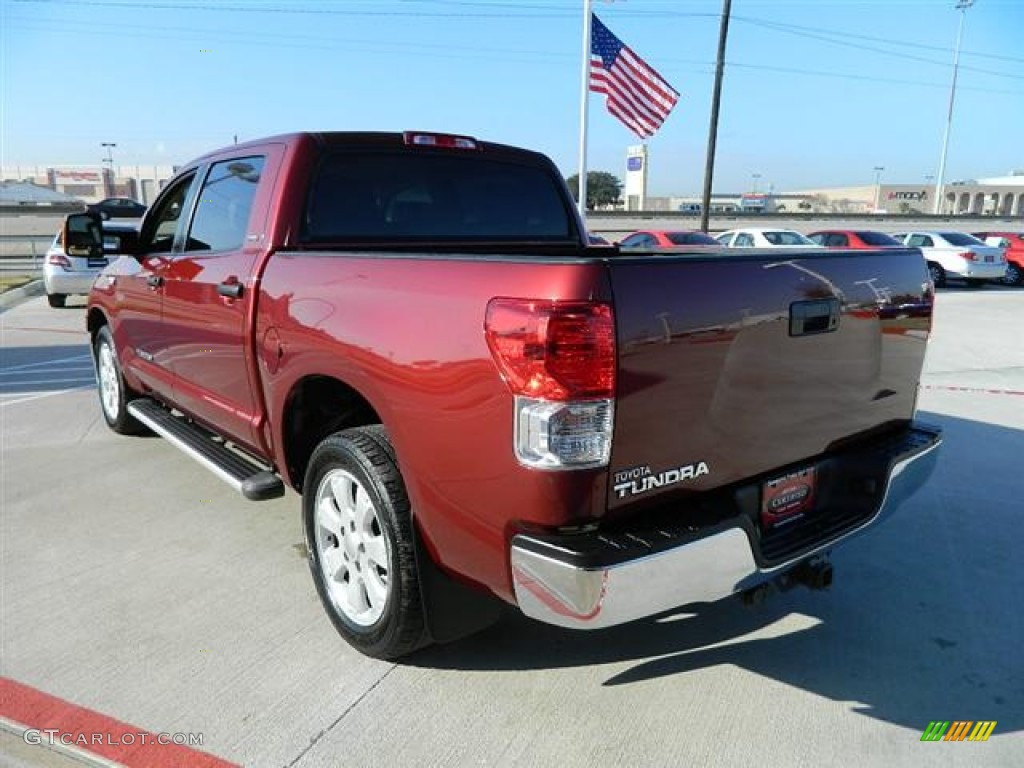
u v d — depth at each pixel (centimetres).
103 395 612
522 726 269
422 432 250
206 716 272
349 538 305
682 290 232
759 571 258
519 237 434
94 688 288
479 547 242
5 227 3231
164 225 481
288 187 346
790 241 2069
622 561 220
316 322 295
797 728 269
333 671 299
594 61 1459
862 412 310
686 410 238
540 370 214
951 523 445
